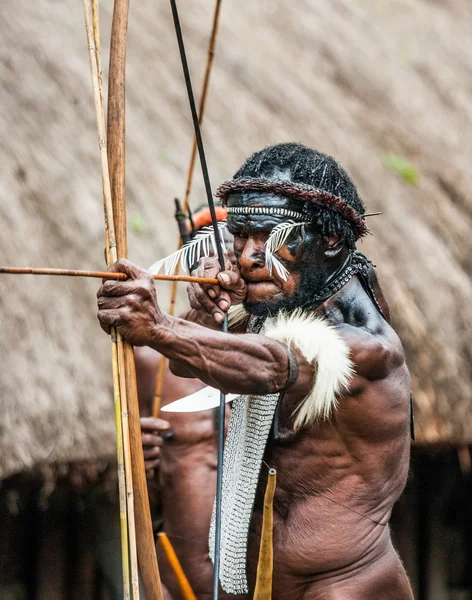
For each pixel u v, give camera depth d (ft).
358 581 37.40
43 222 72.28
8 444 64.08
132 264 32.14
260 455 36.88
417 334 84.48
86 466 67.41
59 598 84.38
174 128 86.33
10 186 72.69
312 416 35.94
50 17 87.56
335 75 110.11
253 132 91.91
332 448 37.06
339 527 37.27
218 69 97.35
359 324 37.09
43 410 65.26
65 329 68.39
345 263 37.19
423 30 126.72
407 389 38.01
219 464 35.27
